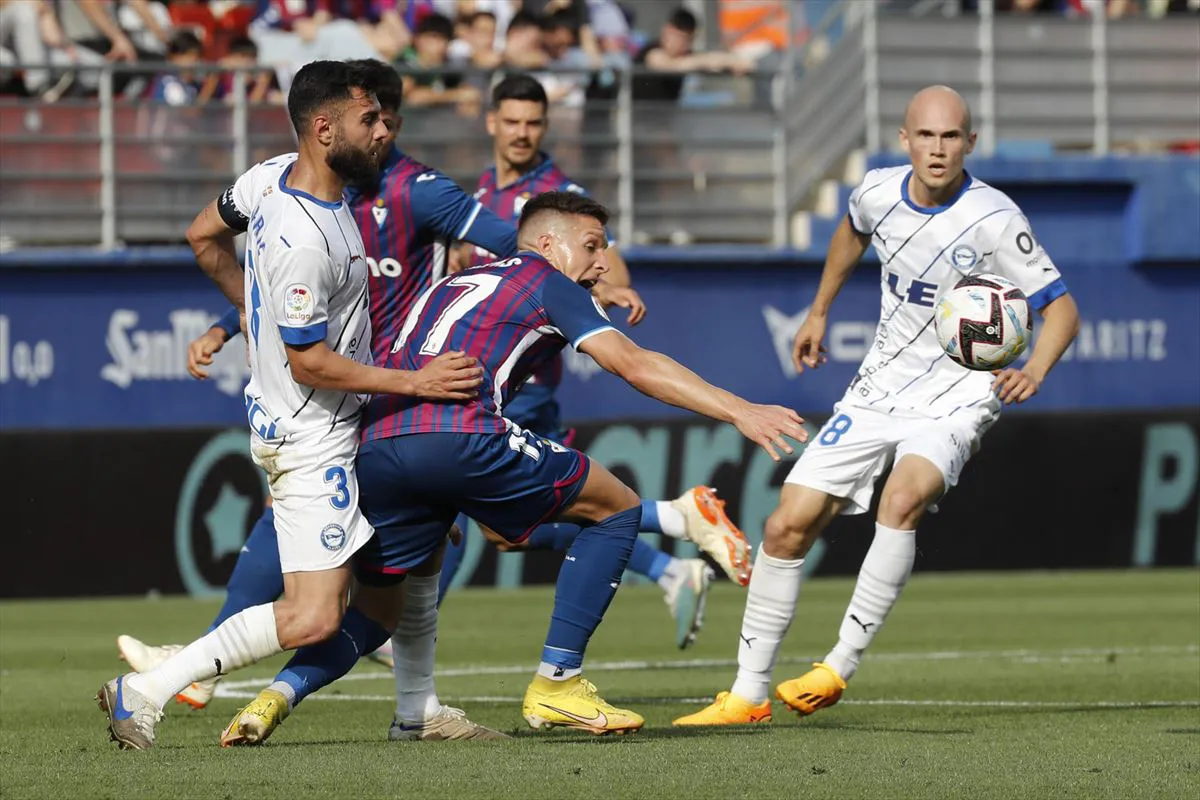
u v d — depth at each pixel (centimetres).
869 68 5541
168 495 4497
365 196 2070
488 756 1641
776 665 2909
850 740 1822
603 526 1819
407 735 1878
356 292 1719
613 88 5238
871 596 2081
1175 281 5484
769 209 5378
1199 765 1622
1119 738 1866
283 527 1716
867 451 2159
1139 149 5806
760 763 1603
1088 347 5419
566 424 4625
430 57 5241
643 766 1575
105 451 4469
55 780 1485
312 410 1702
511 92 2684
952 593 4369
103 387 4891
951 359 2092
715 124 5338
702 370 5194
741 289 5219
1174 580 4697
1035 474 4897
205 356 2177
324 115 1681
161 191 5034
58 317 4872
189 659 1711
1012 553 4891
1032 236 2158
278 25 5472
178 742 1897
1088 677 2700
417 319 1794
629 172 5228
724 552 2409
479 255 2583
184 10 5316
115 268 4891
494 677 2758
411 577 1855
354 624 1792
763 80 5400
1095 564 4938
